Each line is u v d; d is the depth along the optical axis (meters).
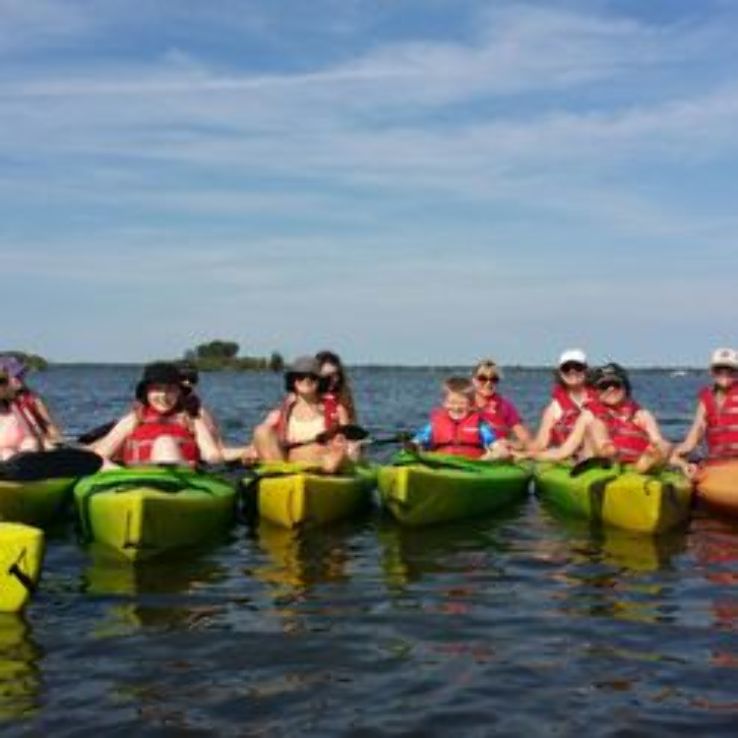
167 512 4.29
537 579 3.98
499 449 6.07
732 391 5.79
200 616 3.41
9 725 2.48
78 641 3.12
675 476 5.56
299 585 3.87
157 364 5.11
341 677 2.82
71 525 5.12
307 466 5.24
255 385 37.44
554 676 2.83
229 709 2.60
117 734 2.44
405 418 15.63
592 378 5.84
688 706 2.61
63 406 18.17
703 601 3.62
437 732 2.46
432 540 4.80
